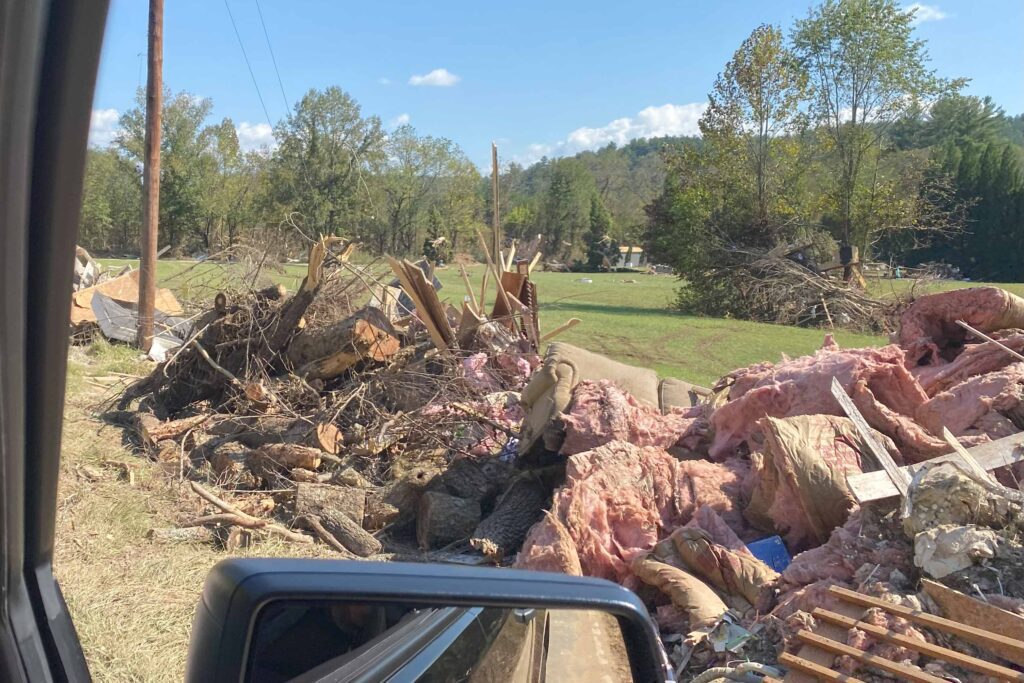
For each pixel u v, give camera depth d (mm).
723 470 6320
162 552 5555
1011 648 3471
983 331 7512
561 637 2105
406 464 7891
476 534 6520
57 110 1202
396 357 9414
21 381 1241
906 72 31406
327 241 10125
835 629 3945
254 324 9781
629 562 5453
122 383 10961
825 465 5434
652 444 6949
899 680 3547
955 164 58969
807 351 18078
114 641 4031
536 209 85438
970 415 6266
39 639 1370
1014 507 4160
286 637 1331
